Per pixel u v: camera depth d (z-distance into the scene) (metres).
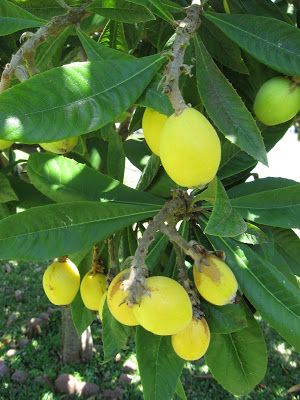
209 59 0.30
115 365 1.09
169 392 0.33
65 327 1.07
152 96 0.26
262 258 0.34
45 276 0.38
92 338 1.21
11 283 1.43
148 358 0.33
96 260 0.38
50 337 1.18
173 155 0.21
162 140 0.22
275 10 0.40
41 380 1.02
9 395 0.99
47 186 0.36
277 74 0.39
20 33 0.47
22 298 1.35
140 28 0.43
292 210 0.34
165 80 0.23
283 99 0.36
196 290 0.32
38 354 1.12
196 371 1.06
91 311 0.42
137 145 0.50
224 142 0.40
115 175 0.40
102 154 0.45
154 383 0.33
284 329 0.31
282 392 1.01
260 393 1.00
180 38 0.25
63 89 0.24
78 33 0.32
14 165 0.50
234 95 0.30
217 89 0.30
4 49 0.48
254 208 0.34
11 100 0.22
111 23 0.42
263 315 0.31
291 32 0.33
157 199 0.37
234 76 0.42
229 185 0.42
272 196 0.34
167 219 0.31
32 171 0.35
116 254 0.37
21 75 0.28
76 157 0.44
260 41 0.34
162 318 0.26
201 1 0.32
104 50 0.31
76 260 0.38
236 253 0.33
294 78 0.36
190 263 0.35
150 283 0.26
